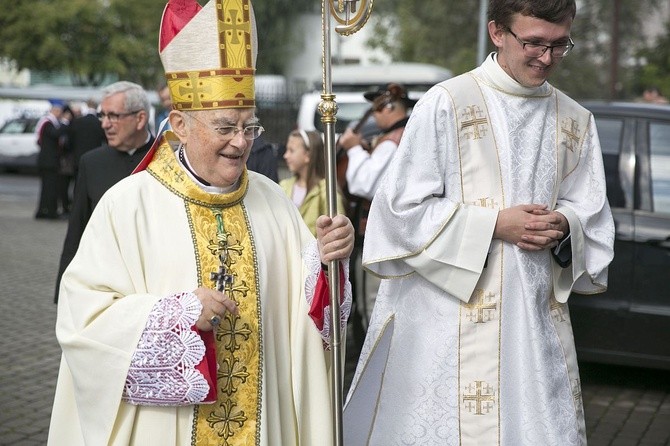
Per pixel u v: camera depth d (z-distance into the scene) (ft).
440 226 12.20
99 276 9.66
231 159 9.88
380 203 12.46
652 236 20.31
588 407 20.92
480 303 12.33
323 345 10.51
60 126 53.83
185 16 9.79
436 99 12.55
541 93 12.77
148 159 10.24
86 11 103.86
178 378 9.30
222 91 9.58
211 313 9.32
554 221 12.14
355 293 23.25
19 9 103.60
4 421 19.22
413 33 97.09
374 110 21.61
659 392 22.08
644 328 20.42
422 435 12.51
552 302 12.72
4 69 127.95
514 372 12.32
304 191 22.31
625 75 94.89
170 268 9.82
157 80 112.57
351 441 13.01
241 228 10.16
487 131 12.51
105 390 9.45
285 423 10.30
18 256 41.19
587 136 13.10
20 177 83.46
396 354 12.76
